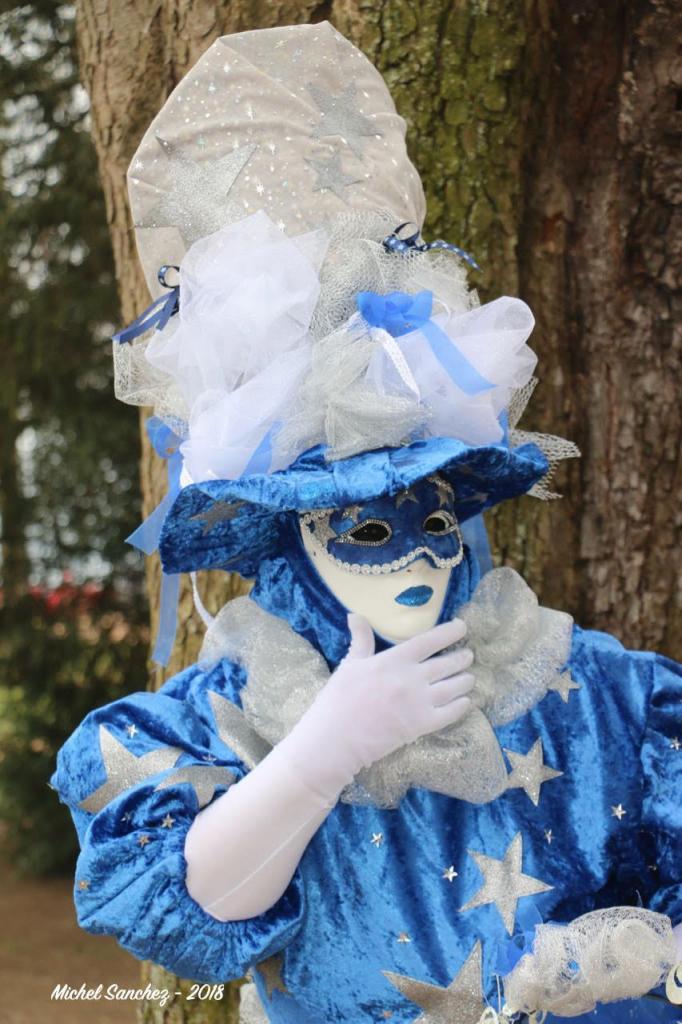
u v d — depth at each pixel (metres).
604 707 1.62
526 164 2.30
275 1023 1.58
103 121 2.33
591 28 2.27
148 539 1.73
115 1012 4.88
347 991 1.51
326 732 1.39
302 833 1.40
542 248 2.33
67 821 6.29
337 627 1.53
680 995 1.46
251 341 1.46
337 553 1.48
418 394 1.41
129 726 1.52
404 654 1.42
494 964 1.49
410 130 2.20
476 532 1.83
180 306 1.52
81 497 6.20
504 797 1.56
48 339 5.93
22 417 6.28
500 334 1.48
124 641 6.24
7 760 6.29
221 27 2.16
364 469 1.38
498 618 1.56
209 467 1.46
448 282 1.62
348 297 1.52
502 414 1.60
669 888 1.56
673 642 2.36
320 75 1.63
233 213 1.58
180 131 1.61
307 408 1.45
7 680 6.28
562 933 1.43
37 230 5.85
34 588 6.32
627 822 1.57
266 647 1.53
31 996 4.99
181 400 1.61
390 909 1.51
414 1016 1.49
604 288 2.34
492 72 2.19
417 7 2.17
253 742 1.53
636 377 2.35
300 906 1.49
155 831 1.41
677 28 2.25
